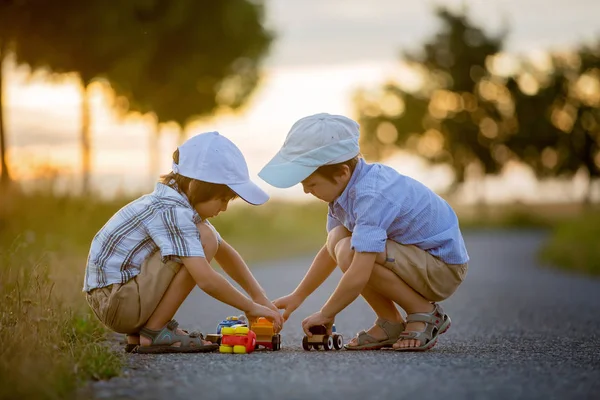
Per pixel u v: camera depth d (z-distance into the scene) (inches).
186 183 261.0
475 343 295.4
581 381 203.9
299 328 362.3
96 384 199.0
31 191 764.6
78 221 724.0
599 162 2960.1
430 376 207.5
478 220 2420.0
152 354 251.4
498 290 606.2
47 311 263.1
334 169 260.8
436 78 2947.8
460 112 2935.5
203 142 263.7
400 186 263.7
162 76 1315.2
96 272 257.1
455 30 2906.0
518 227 2413.9
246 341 255.3
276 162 266.1
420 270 259.1
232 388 192.4
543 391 190.7
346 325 377.4
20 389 183.2
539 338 315.9
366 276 255.8
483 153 2903.5
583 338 316.8
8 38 985.5
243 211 1102.4
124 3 1072.2
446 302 510.0
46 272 304.2
